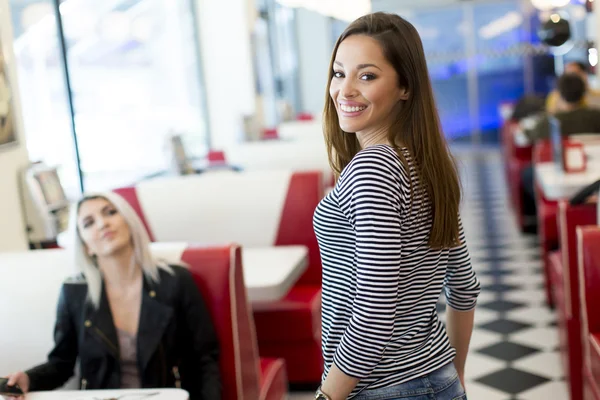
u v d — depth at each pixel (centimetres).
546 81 1296
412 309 143
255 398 262
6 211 324
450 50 1327
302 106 1277
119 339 232
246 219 391
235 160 627
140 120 615
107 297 233
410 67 146
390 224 132
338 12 636
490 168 1160
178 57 730
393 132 146
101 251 228
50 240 337
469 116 1336
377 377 141
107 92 545
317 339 358
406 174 138
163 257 247
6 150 327
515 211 742
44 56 441
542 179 448
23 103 403
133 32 610
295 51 1238
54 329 236
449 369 147
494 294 511
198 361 238
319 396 138
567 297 325
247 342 256
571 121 571
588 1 745
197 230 393
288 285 303
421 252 143
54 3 452
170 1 711
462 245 162
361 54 145
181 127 729
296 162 617
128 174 576
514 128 764
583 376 306
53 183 346
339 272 144
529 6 1277
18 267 252
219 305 243
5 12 337
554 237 461
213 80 796
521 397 342
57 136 454
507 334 429
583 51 1053
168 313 231
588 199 335
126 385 232
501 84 1315
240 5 782
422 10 1319
